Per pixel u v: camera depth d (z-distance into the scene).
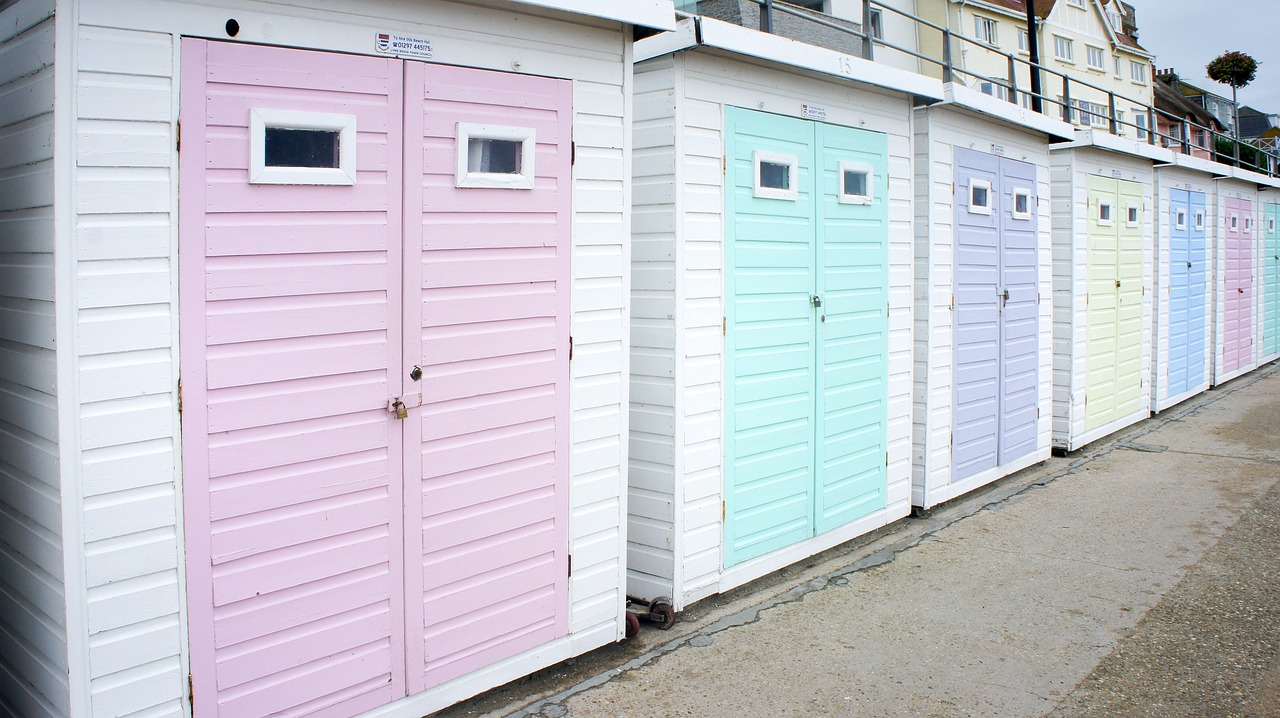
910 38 25.69
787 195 5.57
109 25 2.81
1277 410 11.83
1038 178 8.83
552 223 4.01
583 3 3.73
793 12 5.55
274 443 3.23
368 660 3.55
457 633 3.83
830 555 6.17
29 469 3.02
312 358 3.30
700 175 4.99
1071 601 5.32
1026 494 7.92
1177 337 12.39
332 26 3.27
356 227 3.38
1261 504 7.39
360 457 3.46
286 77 3.16
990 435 8.16
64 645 2.88
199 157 3.00
